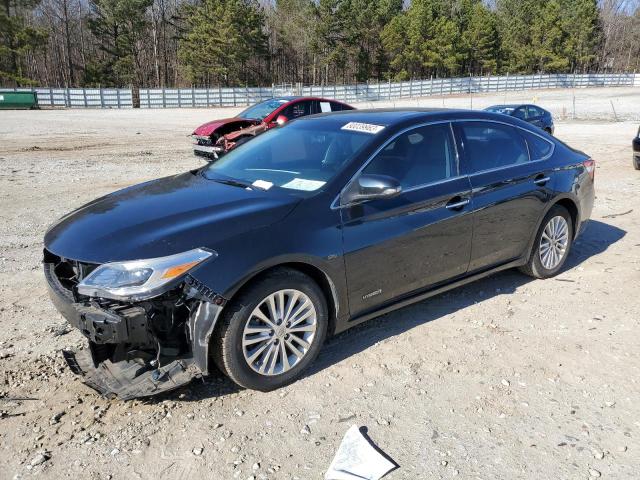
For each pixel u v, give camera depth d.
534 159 4.96
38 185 10.20
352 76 84.44
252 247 3.23
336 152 3.96
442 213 4.13
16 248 6.35
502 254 4.74
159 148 17.55
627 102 45.94
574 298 4.89
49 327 4.30
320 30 72.56
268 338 3.38
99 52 82.19
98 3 68.94
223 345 3.22
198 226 3.23
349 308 3.75
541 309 4.66
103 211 3.65
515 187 4.68
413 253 4.00
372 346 4.02
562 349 3.99
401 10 86.12
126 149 17.12
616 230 7.14
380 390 3.46
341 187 3.66
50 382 3.53
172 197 3.78
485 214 4.44
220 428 3.09
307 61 85.00
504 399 3.38
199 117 33.88
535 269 5.16
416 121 4.20
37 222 7.52
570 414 3.24
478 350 3.96
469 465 2.82
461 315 4.54
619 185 10.25
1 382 3.52
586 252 6.21
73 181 10.73
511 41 86.31
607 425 3.15
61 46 81.00
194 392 3.43
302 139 4.27
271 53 82.94
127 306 3.08
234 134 12.94
